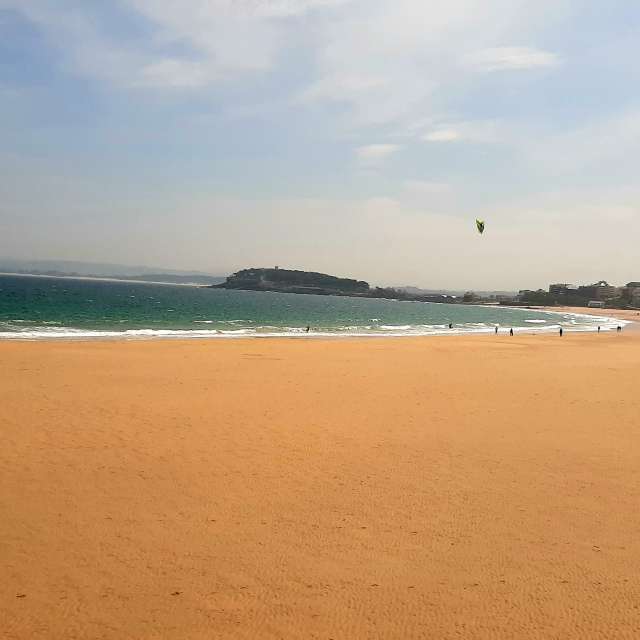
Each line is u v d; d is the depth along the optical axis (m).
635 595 4.92
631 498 7.32
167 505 6.76
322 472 8.16
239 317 64.38
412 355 26.44
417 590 4.95
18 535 5.80
